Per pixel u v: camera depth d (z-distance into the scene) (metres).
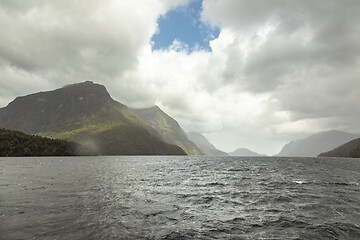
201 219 16.00
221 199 23.41
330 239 12.49
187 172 58.56
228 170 66.75
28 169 61.31
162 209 18.59
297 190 29.66
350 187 33.16
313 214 17.67
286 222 15.48
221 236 12.68
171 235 12.62
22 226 13.38
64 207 18.31
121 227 13.70
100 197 23.08
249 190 29.53
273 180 41.34
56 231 12.65
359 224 15.20
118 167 76.12
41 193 24.62
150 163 107.88
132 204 20.17
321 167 85.69
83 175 47.16
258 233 13.29
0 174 46.22
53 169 62.94
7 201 20.31
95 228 13.31
